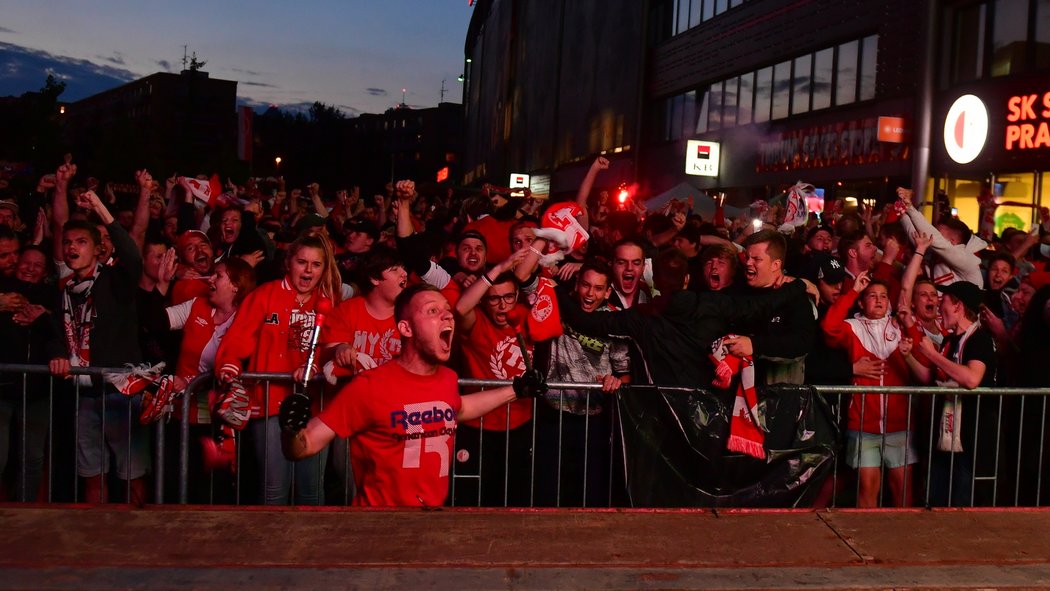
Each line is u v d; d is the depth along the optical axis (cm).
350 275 793
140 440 574
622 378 559
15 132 4391
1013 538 461
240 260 575
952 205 2073
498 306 543
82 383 559
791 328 545
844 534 460
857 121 2362
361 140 11262
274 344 532
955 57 2080
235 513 452
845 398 593
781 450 525
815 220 1333
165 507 460
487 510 468
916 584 404
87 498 575
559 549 427
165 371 621
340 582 383
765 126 2889
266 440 519
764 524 471
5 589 368
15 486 584
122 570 387
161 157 7006
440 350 418
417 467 432
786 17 2750
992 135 1939
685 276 559
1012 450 609
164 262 619
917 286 634
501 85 6981
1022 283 719
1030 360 593
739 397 521
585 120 4669
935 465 592
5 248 577
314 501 539
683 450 520
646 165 3900
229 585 377
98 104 14475
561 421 528
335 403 418
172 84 12488
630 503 516
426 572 395
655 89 3800
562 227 541
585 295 549
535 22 5884
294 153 11138
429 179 14400
